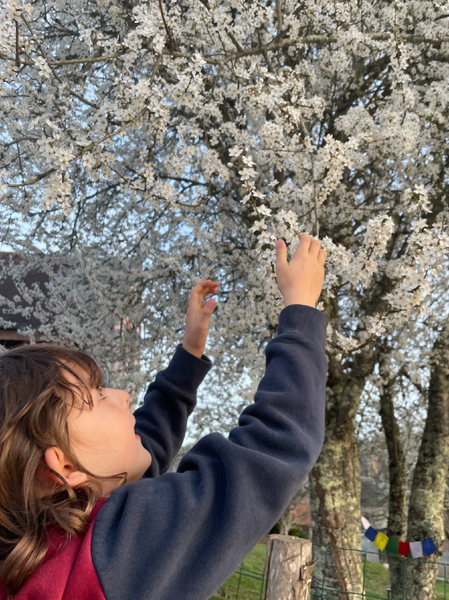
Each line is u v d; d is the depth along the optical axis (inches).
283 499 24.3
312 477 172.6
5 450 24.9
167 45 121.2
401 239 174.4
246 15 124.5
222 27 116.2
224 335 166.9
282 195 129.9
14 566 23.0
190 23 139.3
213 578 22.5
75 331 195.2
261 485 24.4
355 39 129.4
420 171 162.2
